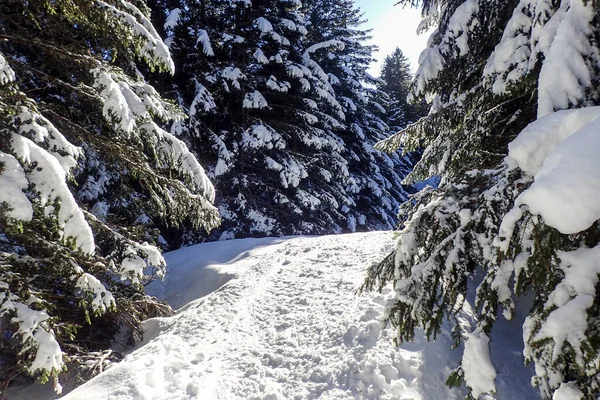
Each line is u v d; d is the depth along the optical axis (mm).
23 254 4406
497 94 3170
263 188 15000
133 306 5379
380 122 22250
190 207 5387
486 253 2367
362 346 3623
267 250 8148
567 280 1731
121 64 5695
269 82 13734
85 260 4477
